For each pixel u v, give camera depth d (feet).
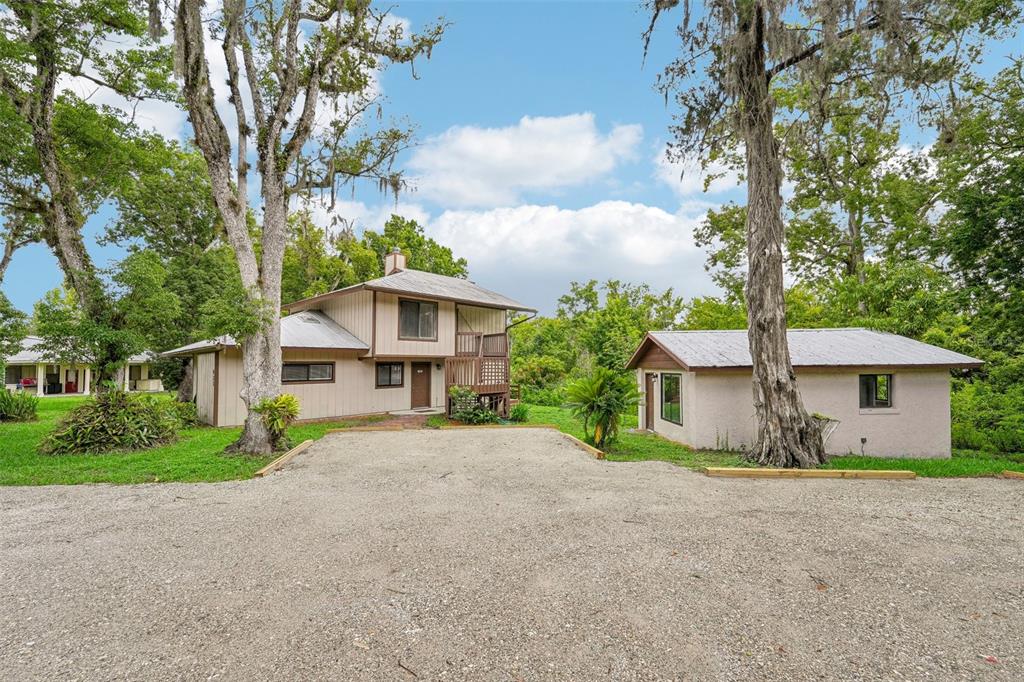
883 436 33.42
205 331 29.81
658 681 7.85
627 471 25.32
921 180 60.44
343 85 34.88
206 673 8.14
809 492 20.98
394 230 112.06
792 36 25.86
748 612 10.25
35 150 42.34
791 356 33.68
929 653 8.80
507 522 16.43
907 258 55.01
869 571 12.44
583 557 13.26
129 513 17.61
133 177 56.08
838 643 9.10
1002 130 40.68
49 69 41.22
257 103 30.83
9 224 50.72
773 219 28.25
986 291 38.73
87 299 33.96
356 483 22.54
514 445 34.06
